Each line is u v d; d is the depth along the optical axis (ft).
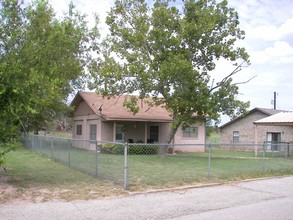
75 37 79.66
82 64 88.12
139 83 59.21
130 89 60.29
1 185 30.12
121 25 64.90
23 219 20.38
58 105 81.82
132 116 74.28
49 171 39.06
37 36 48.19
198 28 57.31
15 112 28.86
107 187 29.81
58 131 157.79
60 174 36.86
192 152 83.71
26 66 33.55
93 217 21.07
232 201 25.88
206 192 29.04
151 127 84.99
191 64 57.47
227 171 41.29
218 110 59.62
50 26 53.83
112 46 66.49
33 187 29.55
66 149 45.06
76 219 20.59
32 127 90.17
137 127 81.92
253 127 103.24
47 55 43.06
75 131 93.66
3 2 38.81
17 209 22.52
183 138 84.74
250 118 104.73
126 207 23.53
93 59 91.15
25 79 29.81
